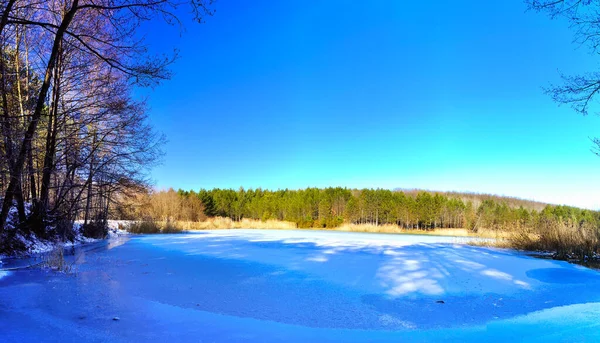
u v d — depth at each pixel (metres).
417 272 7.15
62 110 12.09
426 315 4.36
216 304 4.73
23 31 10.05
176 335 3.56
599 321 4.18
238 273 6.99
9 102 10.30
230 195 53.19
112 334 3.57
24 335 3.51
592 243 10.96
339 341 3.48
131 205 18.53
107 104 11.63
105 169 13.54
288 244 13.65
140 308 4.52
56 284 5.97
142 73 7.04
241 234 21.44
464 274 7.01
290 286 5.84
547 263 8.85
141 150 13.85
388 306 4.72
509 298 5.22
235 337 3.53
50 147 11.71
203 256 9.72
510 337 3.64
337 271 7.23
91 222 17.34
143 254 10.28
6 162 7.32
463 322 4.12
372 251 11.09
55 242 12.73
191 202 45.38
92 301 4.84
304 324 3.98
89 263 8.41
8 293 5.29
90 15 10.05
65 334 3.55
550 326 3.98
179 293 5.33
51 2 10.41
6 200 7.26
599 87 6.35
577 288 5.92
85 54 10.81
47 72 7.29
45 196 12.51
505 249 12.50
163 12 6.46
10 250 9.91
